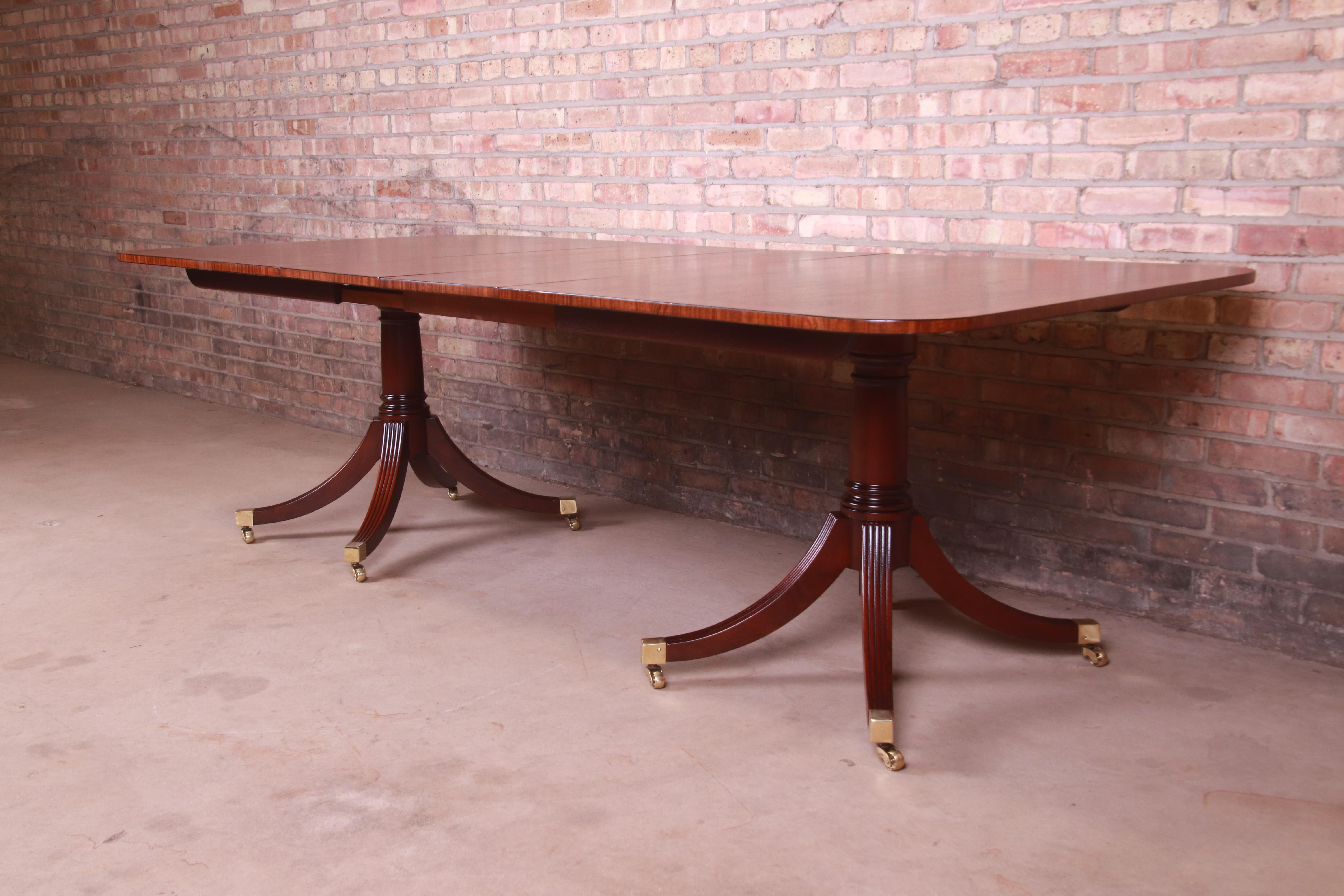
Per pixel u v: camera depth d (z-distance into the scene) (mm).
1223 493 2500
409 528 3381
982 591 2594
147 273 5387
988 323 1674
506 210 3832
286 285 2816
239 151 4773
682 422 3461
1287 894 1630
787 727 2141
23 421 4844
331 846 1756
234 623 2652
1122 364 2590
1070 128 2578
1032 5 2580
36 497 3715
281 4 4418
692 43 3211
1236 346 2432
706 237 3301
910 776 1960
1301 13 2246
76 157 5586
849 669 2398
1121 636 2562
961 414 2873
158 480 3922
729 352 3301
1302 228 2316
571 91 3543
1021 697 2260
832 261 2666
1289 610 2447
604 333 2117
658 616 2697
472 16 3773
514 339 3879
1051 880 1662
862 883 1656
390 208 4227
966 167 2750
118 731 2123
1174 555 2590
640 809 1855
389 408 3211
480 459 4109
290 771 1979
